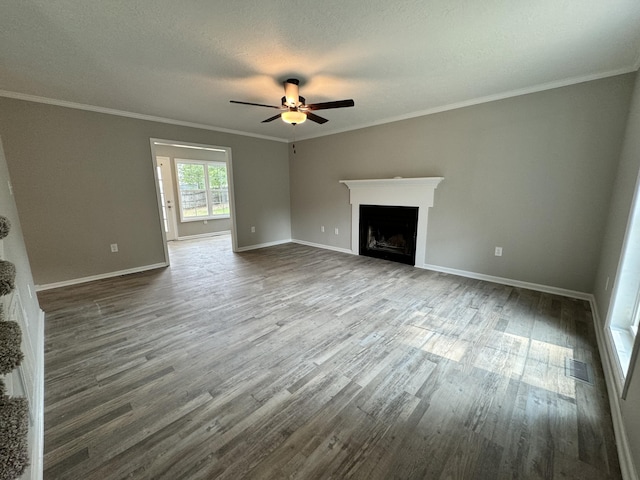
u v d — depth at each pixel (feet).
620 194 7.97
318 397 5.49
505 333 7.78
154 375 6.15
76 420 4.95
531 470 4.05
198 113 13.41
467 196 12.26
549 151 10.11
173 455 4.29
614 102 8.80
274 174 19.80
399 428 4.77
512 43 7.11
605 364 6.18
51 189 11.60
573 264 10.12
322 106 9.04
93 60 7.87
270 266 14.76
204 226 24.64
